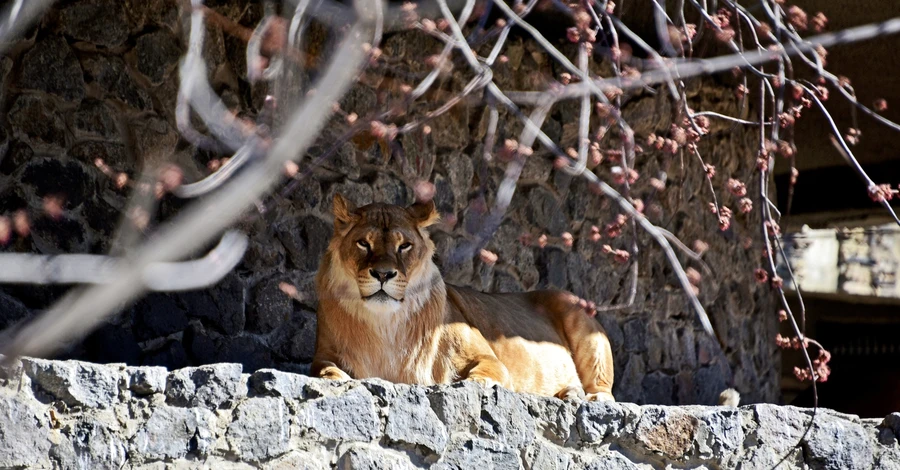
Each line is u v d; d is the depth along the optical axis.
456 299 10.98
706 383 16.52
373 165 13.27
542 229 14.64
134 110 11.87
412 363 10.16
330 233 12.94
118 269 3.46
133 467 7.51
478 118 14.14
